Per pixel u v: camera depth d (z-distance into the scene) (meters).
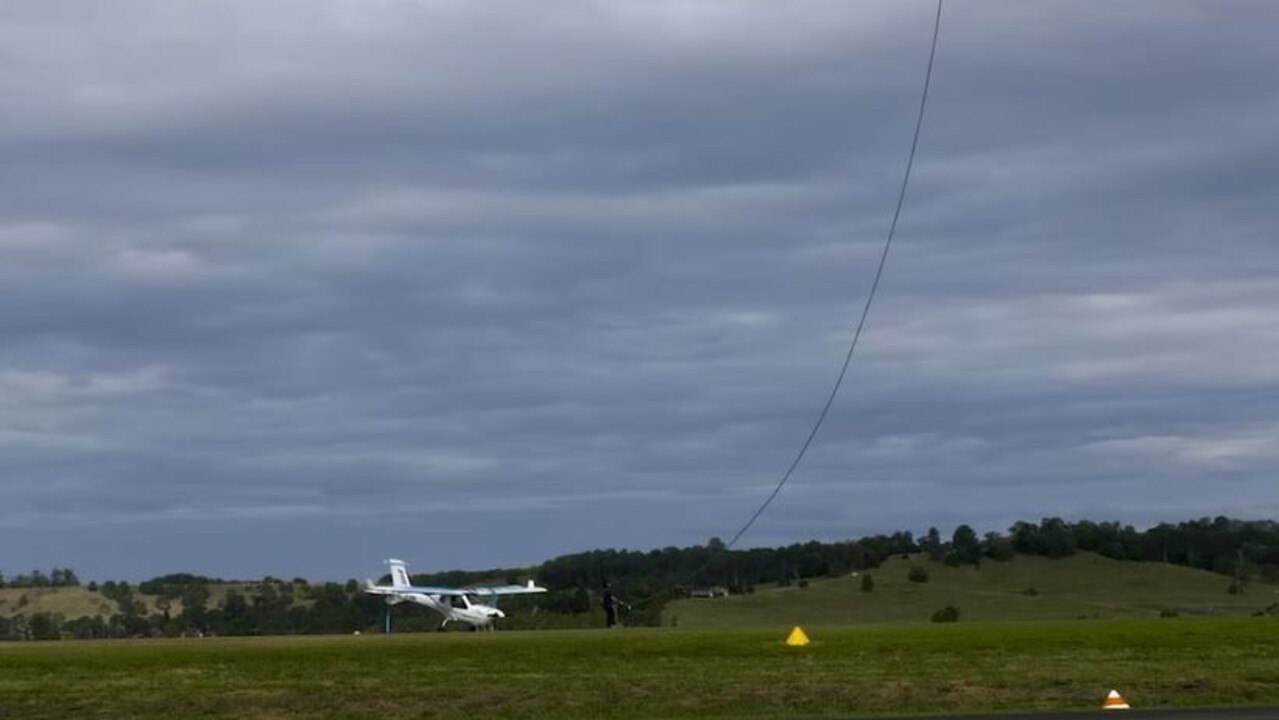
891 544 137.88
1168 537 140.25
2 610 129.62
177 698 34.75
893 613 117.62
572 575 118.19
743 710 33.28
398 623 118.69
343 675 40.50
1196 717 29.58
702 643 53.56
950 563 135.50
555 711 33.22
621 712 33.03
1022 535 140.62
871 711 33.19
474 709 33.47
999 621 85.88
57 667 44.00
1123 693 34.66
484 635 67.50
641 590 116.19
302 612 126.25
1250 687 35.38
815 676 38.19
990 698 34.25
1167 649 47.03
